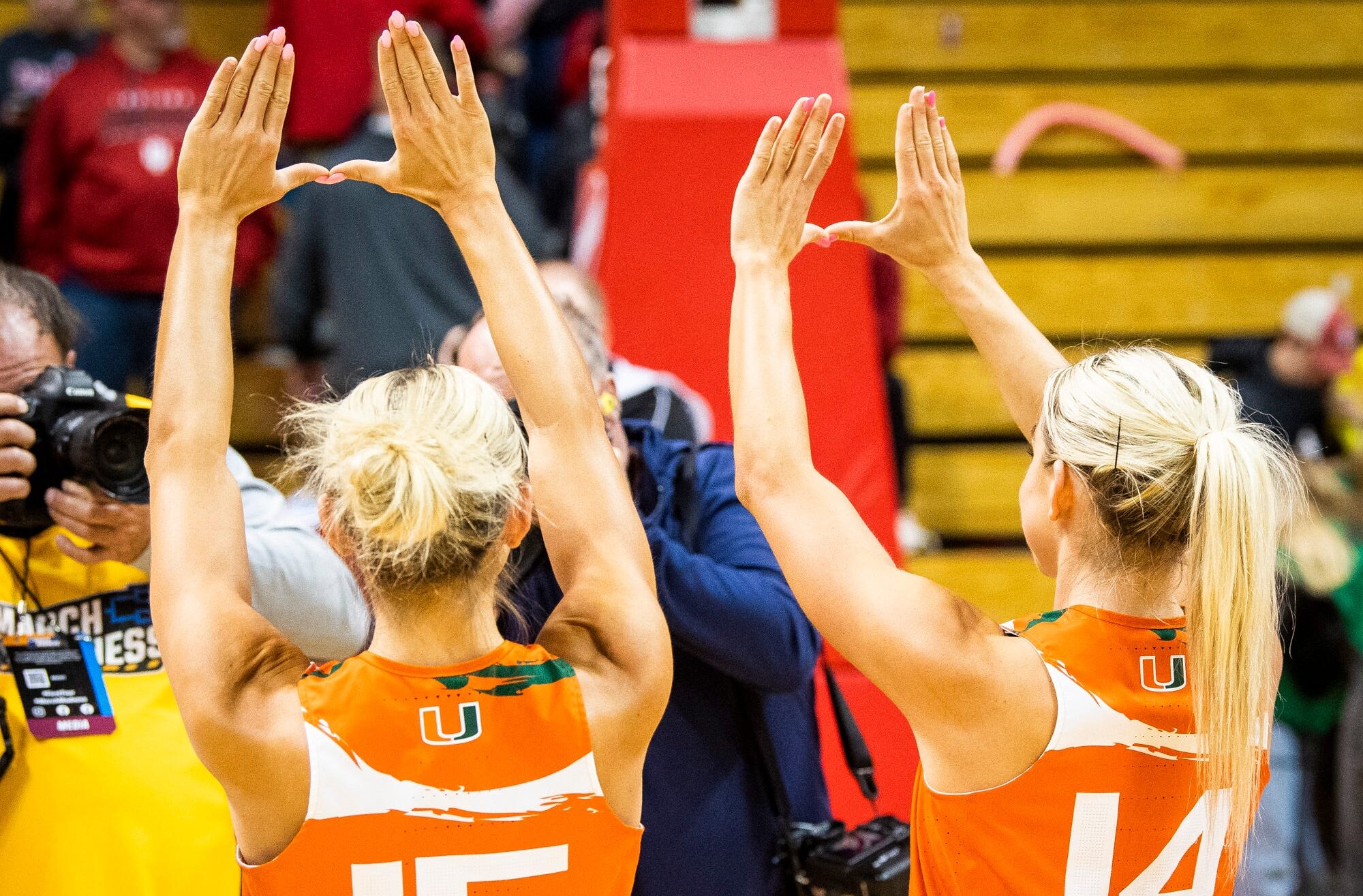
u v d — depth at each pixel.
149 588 3.73
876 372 6.47
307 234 8.26
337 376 8.16
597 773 2.69
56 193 8.93
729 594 3.55
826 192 6.51
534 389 2.97
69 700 3.54
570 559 2.92
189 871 3.55
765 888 3.72
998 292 3.52
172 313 2.85
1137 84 10.84
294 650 2.73
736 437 3.01
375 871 2.58
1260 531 2.78
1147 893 2.85
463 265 8.23
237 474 3.80
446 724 2.64
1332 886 7.81
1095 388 2.99
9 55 9.84
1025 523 3.17
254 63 2.80
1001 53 10.82
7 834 3.47
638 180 6.62
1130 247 10.70
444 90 2.90
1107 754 2.81
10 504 3.42
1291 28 10.82
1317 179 10.67
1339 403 8.80
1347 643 7.53
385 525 2.60
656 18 7.18
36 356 3.67
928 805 2.93
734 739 3.76
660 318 6.61
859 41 10.82
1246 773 2.77
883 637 2.78
